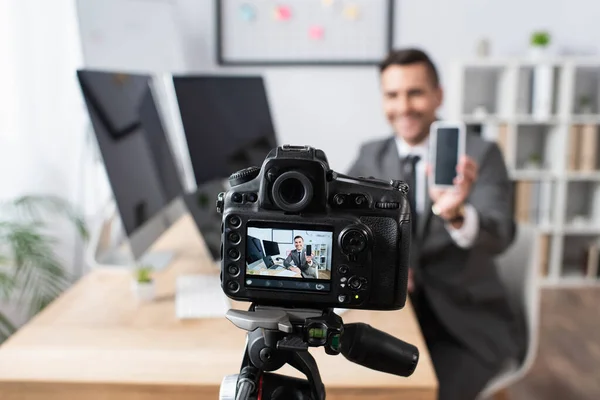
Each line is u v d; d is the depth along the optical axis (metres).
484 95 3.30
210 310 1.18
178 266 1.49
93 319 1.14
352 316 1.05
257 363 0.58
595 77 3.29
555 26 3.15
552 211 3.24
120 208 1.22
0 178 2.37
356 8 3.04
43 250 2.22
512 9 3.11
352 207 0.56
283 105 3.15
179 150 2.64
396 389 0.88
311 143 3.19
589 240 3.46
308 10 3.05
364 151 1.80
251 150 1.83
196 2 3.04
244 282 0.58
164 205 1.59
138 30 2.62
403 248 0.56
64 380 0.90
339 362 0.94
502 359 1.41
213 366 0.95
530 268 1.49
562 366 2.33
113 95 1.35
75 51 2.50
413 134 1.65
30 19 2.40
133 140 1.43
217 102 1.69
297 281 0.57
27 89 2.41
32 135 2.45
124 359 0.97
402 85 1.61
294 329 0.55
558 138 3.16
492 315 1.47
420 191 1.63
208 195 1.57
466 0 3.08
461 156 1.33
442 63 3.13
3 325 2.21
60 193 2.58
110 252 1.59
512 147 3.09
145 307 1.21
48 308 1.20
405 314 1.13
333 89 3.13
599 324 2.73
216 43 3.06
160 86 2.66
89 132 2.43
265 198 0.56
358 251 0.55
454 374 1.35
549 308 2.93
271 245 0.57
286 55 3.09
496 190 1.53
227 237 0.58
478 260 1.48
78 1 2.40
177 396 0.90
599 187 3.26
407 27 3.09
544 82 3.05
